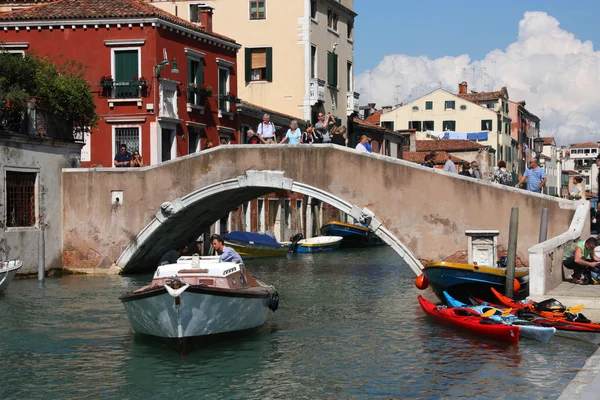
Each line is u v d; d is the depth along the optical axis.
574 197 26.52
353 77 50.94
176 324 15.15
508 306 18.23
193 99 34.12
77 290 22.81
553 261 17.33
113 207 26.41
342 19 48.88
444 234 22.75
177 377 13.79
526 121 98.12
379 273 30.16
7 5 39.44
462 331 17.19
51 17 31.41
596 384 10.04
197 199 25.42
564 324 15.63
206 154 25.25
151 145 31.28
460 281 20.08
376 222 23.30
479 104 82.38
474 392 12.48
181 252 18.98
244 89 43.97
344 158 23.70
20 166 24.67
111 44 31.34
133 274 26.88
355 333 17.31
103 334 16.97
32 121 25.12
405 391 12.75
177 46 32.88
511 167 86.56
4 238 24.08
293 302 21.97
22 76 25.33
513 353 14.87
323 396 12.63
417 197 22.98
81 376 13.88
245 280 17.08
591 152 150.38
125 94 31.31
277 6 43.41
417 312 20.06
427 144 72.94
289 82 43.47
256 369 14.27
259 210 41.50
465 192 22.56
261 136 25.92
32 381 13.58
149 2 42.53
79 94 26.59
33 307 19.98
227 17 43.91
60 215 26.67
